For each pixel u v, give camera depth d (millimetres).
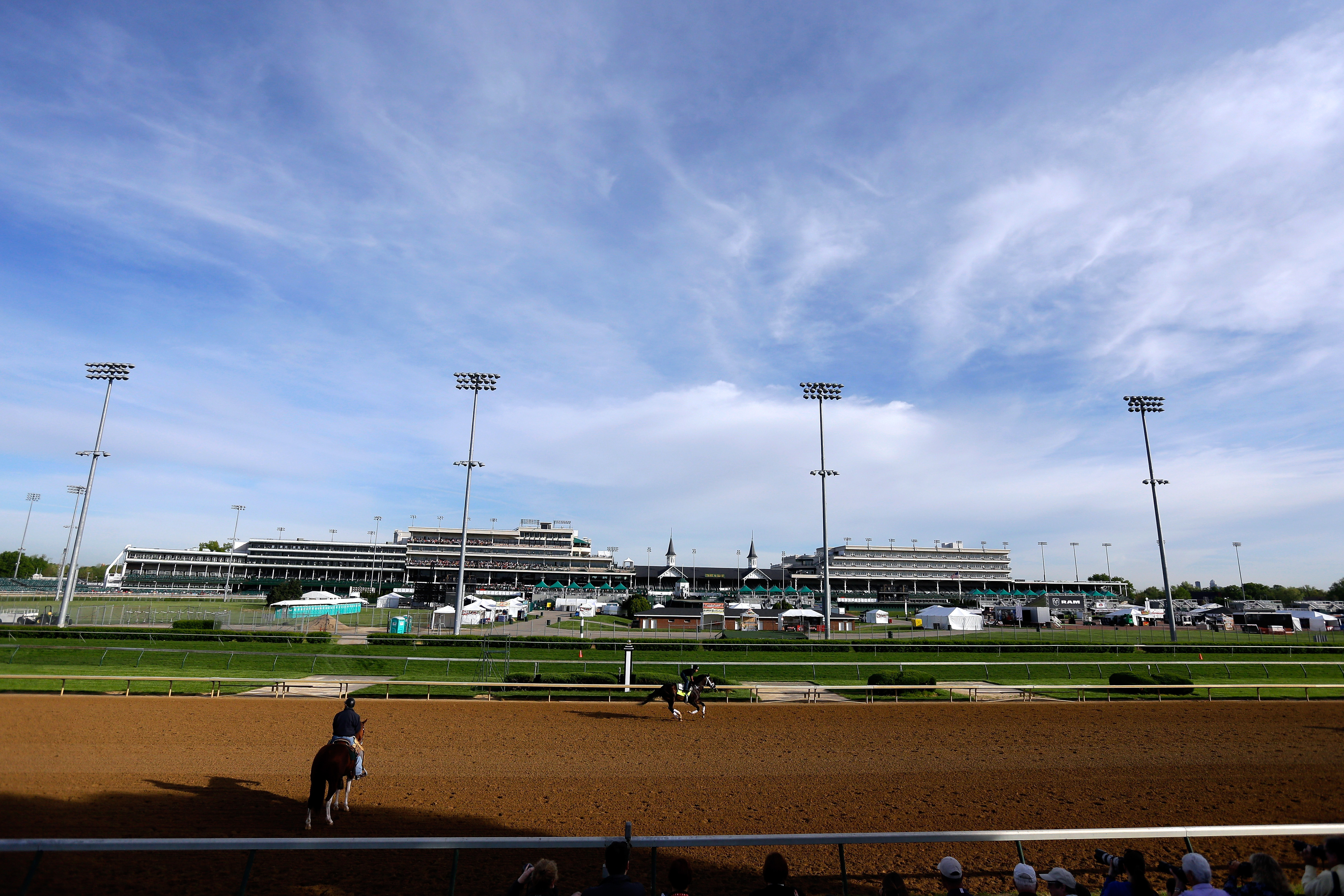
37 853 6266
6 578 127500
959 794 14898
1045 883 10156
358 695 26906
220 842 6133
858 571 158125
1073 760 18328
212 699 24750
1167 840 12180
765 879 6586
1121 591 165125
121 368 58250
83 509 49281
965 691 31250
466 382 58438
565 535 158000
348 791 13117
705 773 16438
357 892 9328
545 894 5969
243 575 151625
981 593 126062
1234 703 28953
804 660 39656
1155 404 62469
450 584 104188
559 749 18688
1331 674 38094
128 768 15078
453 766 16500
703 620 74062
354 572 153875
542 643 41875
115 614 63000
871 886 10062
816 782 15789
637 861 10852
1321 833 7895
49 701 23109
